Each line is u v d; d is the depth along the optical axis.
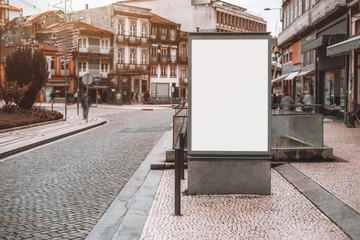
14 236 4.34
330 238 4.06
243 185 5.97
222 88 5.91
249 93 5.91
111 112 32.44
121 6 58.31
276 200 5.59
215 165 5.98
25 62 20.27
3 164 8.98
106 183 7.01
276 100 26.16
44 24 61.38
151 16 60.97
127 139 13.55
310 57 23.53
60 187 6.71
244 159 5.95
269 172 5.93
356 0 15.55
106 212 5.27
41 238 4.29
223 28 72.94
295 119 8.38
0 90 19.50
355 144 10.49
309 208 5.16
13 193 6.31
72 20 61.91
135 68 58.75
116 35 57.44
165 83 63.62
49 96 54.94
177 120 8.48
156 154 9.59
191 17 70.88
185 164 8.24
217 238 4.10
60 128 16.92
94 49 55.88
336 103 19.34
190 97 5.93
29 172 8.02
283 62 32.59
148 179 7.23
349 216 4.56
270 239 4.05
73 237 4.32
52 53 54.97
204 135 5.96
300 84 26.11
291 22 28.28
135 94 57.09
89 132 16.31
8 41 61.69
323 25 20.81
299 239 4.04
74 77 55.28
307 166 7.68
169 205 5.42
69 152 10.71
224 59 5.90
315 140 8.42
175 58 64.75
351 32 16.75
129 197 6.05
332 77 20.12
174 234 4.25
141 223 4.68
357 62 16.31
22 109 20.66
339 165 7.73
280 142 8.38
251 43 5.88
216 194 6.00
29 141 12.23
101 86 55.97
